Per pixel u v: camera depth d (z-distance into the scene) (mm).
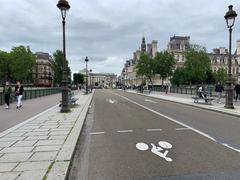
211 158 5996
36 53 133750
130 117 13328
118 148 6938
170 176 4852
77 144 7375
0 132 8539
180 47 90375
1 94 19344
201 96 24094
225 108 17016
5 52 98688
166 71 56406
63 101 14477
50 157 5672
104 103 23453
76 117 12305
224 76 76625
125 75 155250
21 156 5754
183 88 43812
